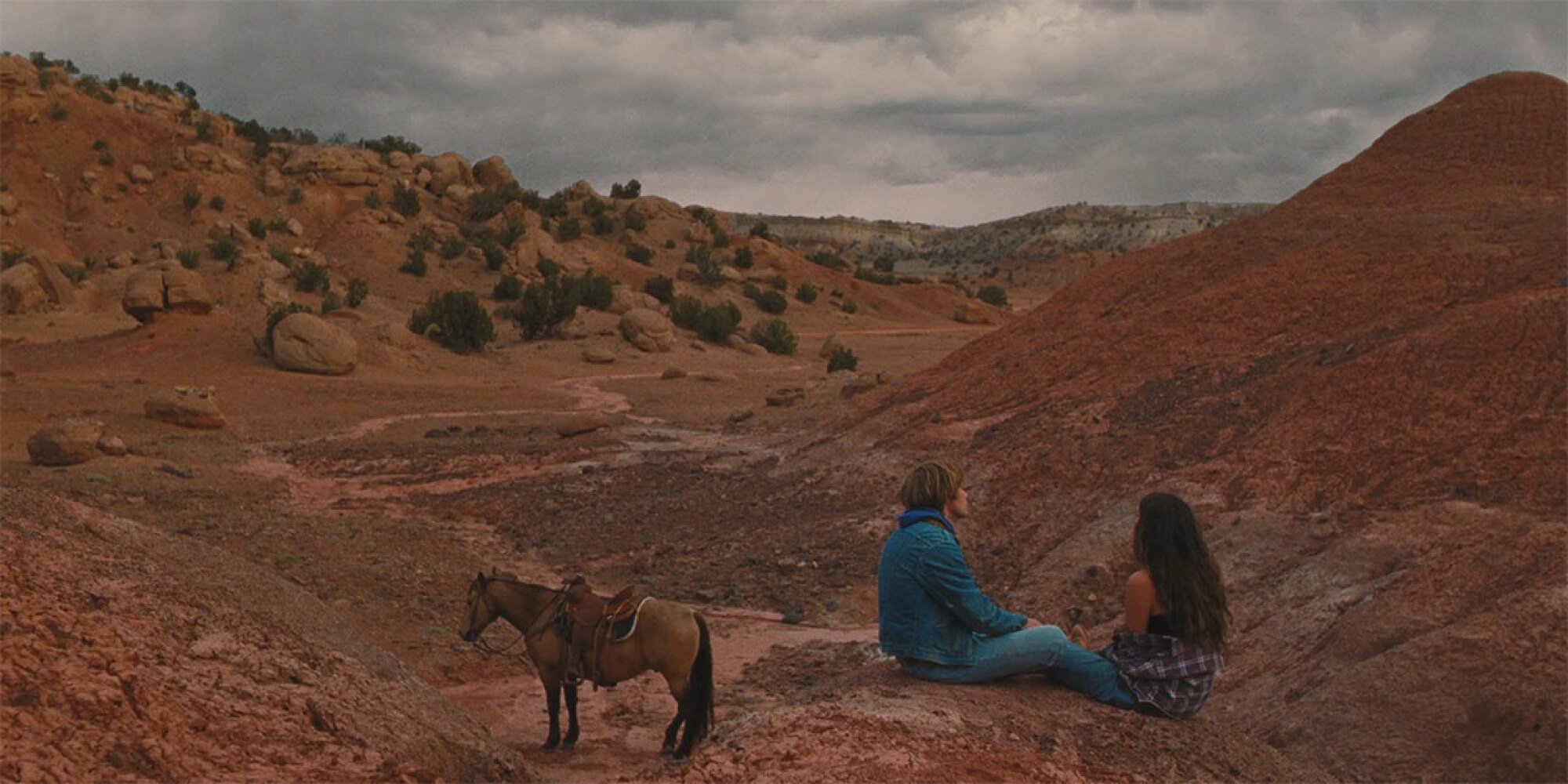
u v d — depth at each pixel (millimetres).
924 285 151125
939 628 5465
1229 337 21500
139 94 135000
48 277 76000
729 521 21469
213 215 115250
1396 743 9102
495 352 67000
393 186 131000
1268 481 15719
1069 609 14500
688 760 4855
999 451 20531
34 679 4445
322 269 93062
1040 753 4863
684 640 9508
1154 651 5539
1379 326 19281
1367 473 14945
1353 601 11711
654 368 67375
